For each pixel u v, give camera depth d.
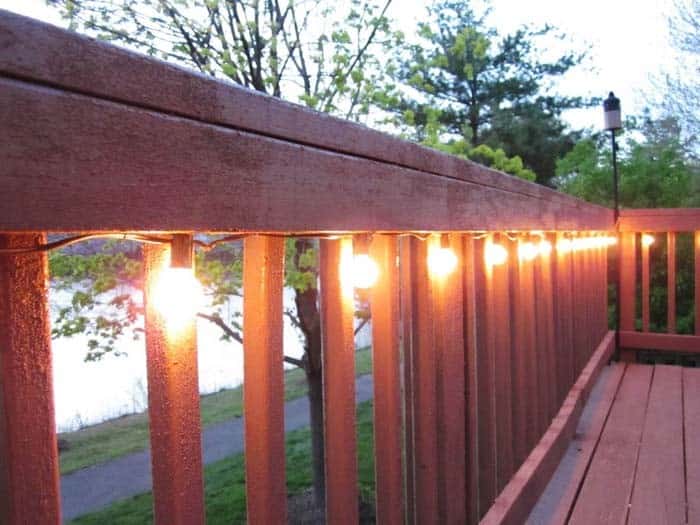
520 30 14.27
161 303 0.81
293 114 0.93
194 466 0.85
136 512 5.72
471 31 5.73
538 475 2.24
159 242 0.79
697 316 4.71
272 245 1.01
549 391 2.70
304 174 0.96
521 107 14.14
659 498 2.26
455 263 1.72
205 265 4.16
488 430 1.92
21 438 0.64
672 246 4.79
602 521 2.09
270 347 1.01
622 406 3.49
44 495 0.67
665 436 2.95
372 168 1.17
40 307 0.66
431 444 1.59
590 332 4.02
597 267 4.38
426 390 1.57
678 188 6.79
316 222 0.99
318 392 4.97
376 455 1.41
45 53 0.57
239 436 7.14
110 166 0.63
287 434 7.50
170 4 4.45
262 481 1.00
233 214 0.80
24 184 0.55
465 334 1.83
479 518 1.87
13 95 0.54
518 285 2.25
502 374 2.07
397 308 1.43
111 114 0.64
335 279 1.21
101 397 7.01
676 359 5.88
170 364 0.81
